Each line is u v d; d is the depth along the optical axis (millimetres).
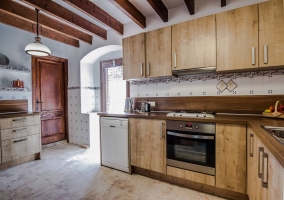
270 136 1062
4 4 2352
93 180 2281
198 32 2150
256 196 1338
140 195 1936
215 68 2113
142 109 2859
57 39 3512
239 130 1708
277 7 1736
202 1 2420
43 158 3104
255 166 1386
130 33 3086
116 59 3691
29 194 1944
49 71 3881
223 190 1901
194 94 2541
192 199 1864
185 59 2242
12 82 3182
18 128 2746
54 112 3992
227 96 2287
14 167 2693
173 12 2645
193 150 1991
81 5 2365
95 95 4113
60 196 1908
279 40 1731
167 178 2244
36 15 2729
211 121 1830
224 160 1791
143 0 2449
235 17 1933
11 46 3217
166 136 2143
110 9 2695
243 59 1903
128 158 2457
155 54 2488
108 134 2654
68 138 4137
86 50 3754
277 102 1822
